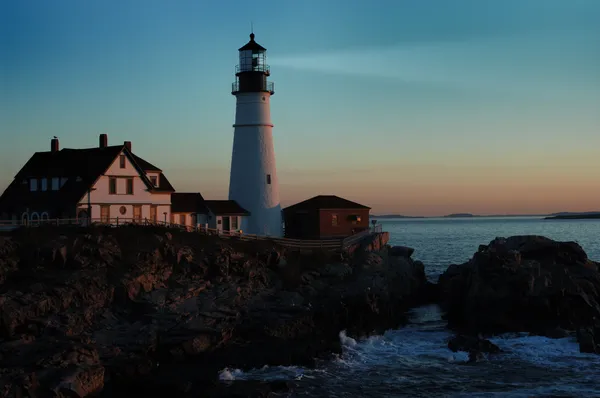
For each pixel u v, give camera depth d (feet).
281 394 138.21
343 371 154.51
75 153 243.81
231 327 166.09
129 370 140.56
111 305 164.86
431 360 163.84
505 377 150.00
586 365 157.69
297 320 175.42
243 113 265.13
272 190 266.16
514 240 227.40
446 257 434.30
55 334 145.28
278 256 213.25
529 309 190.60
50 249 170.19
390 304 209.56
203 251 197.98
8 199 242.37
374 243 248.32
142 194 235.81
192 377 142.72
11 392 118.73
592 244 536.01
